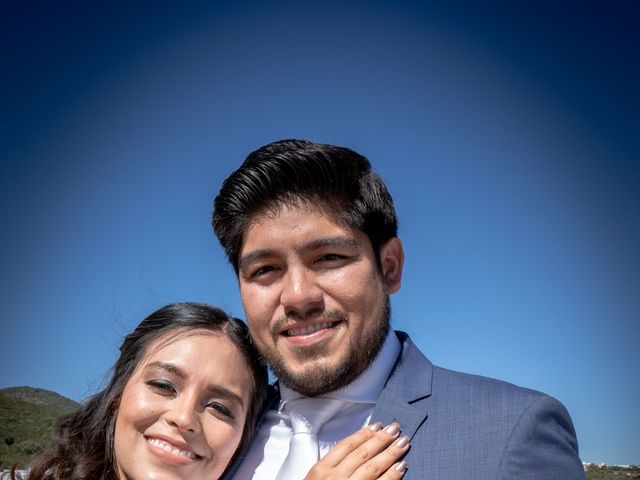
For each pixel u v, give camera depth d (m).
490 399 0.52
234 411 0.64
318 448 0.58
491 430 0.49
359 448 0.51
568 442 0.50
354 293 0.56
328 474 0.50
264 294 0.57
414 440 0.52
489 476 0.47
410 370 0.58
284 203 0.56
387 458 0.50
